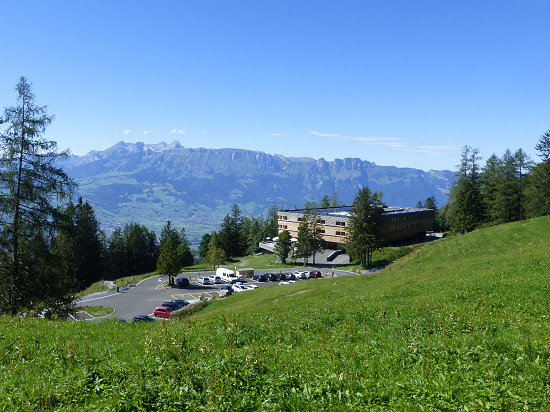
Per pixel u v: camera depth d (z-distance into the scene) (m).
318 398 7.65
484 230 54.34
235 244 149.75
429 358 9.62
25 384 8.38
